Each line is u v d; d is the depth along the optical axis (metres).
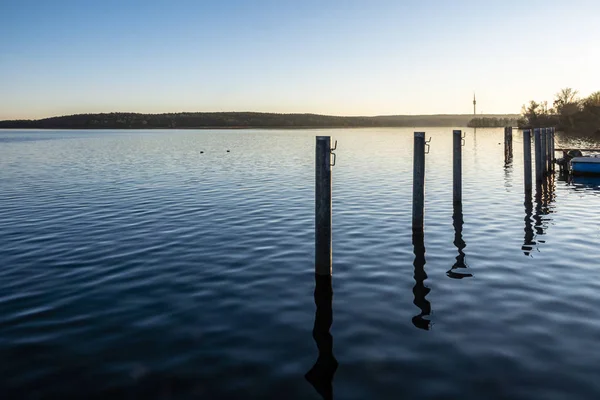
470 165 38.88
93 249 14.29
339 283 11.27
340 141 90.38
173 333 8.70
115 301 10.23
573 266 12.15
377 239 15.22
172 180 31.08
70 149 70.00
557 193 23.98
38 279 11.66
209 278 11.66
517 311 9.41
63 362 7.66
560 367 7.25
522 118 147.88
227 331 8.77
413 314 9.41
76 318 9.36
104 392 6.81
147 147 74.44
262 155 54.03
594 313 9.22
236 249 14.17
